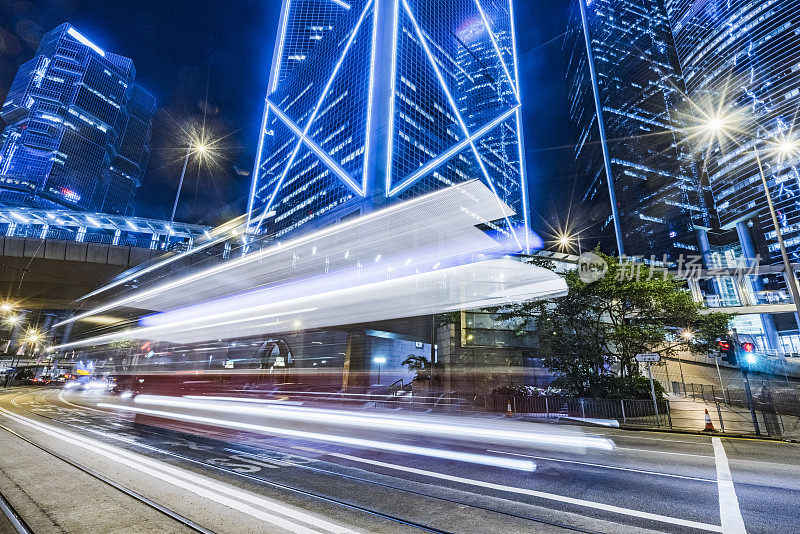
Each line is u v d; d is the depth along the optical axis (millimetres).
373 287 34000
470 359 29922
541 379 31281
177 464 8156
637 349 24781
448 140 112312
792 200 104938
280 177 123875
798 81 109375
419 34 110188
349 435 12797
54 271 47156
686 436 14969
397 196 86062
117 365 35812
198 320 29062
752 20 124250
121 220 66125
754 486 7363
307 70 127312
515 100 165500
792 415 21500
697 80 142750
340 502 5910
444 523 5156
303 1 166125
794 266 16750
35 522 4777
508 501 6180
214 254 49969
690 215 134750
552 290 26328
